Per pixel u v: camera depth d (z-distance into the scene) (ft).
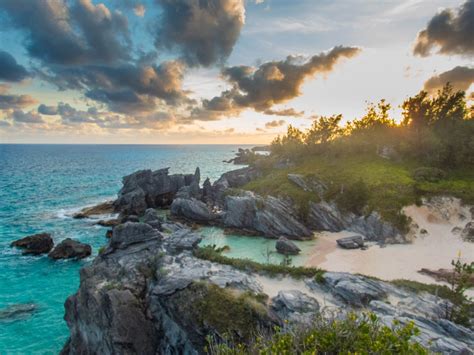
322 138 397.60
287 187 259.19
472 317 91.56
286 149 429.79
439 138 285.23
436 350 69.62
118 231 128.57
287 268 119.65
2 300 136.46
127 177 314.76
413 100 344.49
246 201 224.12
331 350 32.68
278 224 207.00
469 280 123.95
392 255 163.22
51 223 247.29
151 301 102.06
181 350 89.76
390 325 78.48
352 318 35.73
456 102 326.44
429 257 158.40
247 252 179.73
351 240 182.60
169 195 319.88
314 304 94.27
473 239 168.66
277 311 93.20
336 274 112.47
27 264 171.73
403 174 244.42
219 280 100.27
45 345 109.81
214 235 214.07
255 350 37.06
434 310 92.89
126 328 93.91
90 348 99.96
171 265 114.62
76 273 161.99
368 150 323.57
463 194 201.77
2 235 217.36
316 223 222.89
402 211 195.83
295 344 32.68
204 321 85.76
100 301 99.04
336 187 240.53
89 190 398.83
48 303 134.62
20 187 412.16
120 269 114.62
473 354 69.77
